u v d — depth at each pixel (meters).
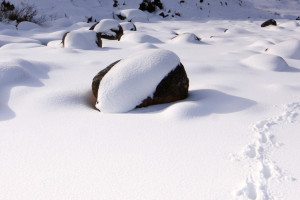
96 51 4.52
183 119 2.06
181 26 9.20
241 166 1.54
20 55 4.00
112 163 1.59
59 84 2.78
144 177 1.47
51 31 7.27
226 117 2.09
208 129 1.93
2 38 5.39
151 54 2.47
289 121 2.04
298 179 1.43
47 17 9.21
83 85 2.75
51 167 1.55
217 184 1.41
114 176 1.48
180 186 1.40
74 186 1.40
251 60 3.72
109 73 2.46
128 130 1.94
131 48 4.84
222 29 8.52
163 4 12.61
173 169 1.53
